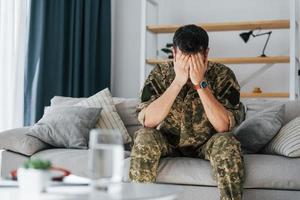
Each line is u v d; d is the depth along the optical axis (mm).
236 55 4047
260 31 3969
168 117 2299
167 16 4219
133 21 4340
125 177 2125
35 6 3490
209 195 2127
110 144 1099
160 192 1218
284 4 3953
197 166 2168
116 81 4355
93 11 4062
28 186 1183
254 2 4023
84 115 2789
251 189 2119
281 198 2090
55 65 3631
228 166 1976
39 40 3480
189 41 2154
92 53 4039
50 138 2686
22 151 2559
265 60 3711
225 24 3742
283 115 2520
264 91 3945
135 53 4328
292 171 2092
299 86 3801
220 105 2180
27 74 3447
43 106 3494
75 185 1297
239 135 2467
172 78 2332
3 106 3291
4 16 3303
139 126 2957
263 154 2385
